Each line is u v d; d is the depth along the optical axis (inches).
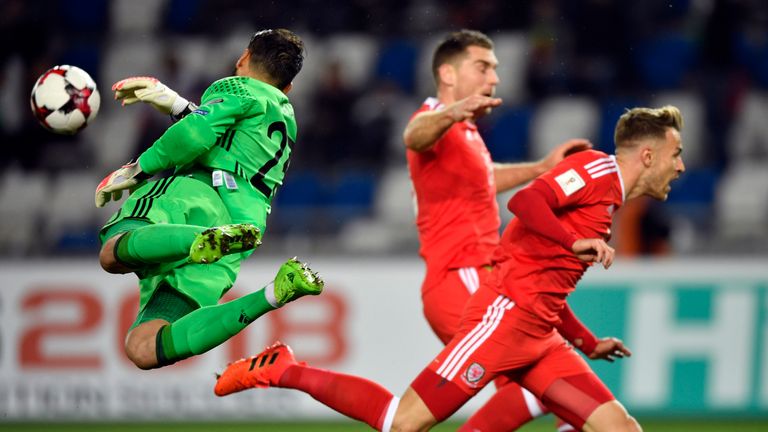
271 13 1822.1
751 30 1747.0
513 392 719.7
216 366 1194.6
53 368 1210.0
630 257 1229.1
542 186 611.8
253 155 617.3
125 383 1200.8
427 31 1785.2
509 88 1720.0
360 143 1599.4
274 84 637.3
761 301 1165.7
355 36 1792.6
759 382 1160.2
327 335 1199.6
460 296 740.0
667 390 1165.7
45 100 612.4
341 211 1381.6
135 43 1829.5
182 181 609.3
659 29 1744.6
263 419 1195.9
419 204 769.6
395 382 1194.0
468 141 753.0
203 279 616.4
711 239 1325.0
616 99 1678.2
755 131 1657.2
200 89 1716.3
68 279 1218.0
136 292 1210.0
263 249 1316.4
